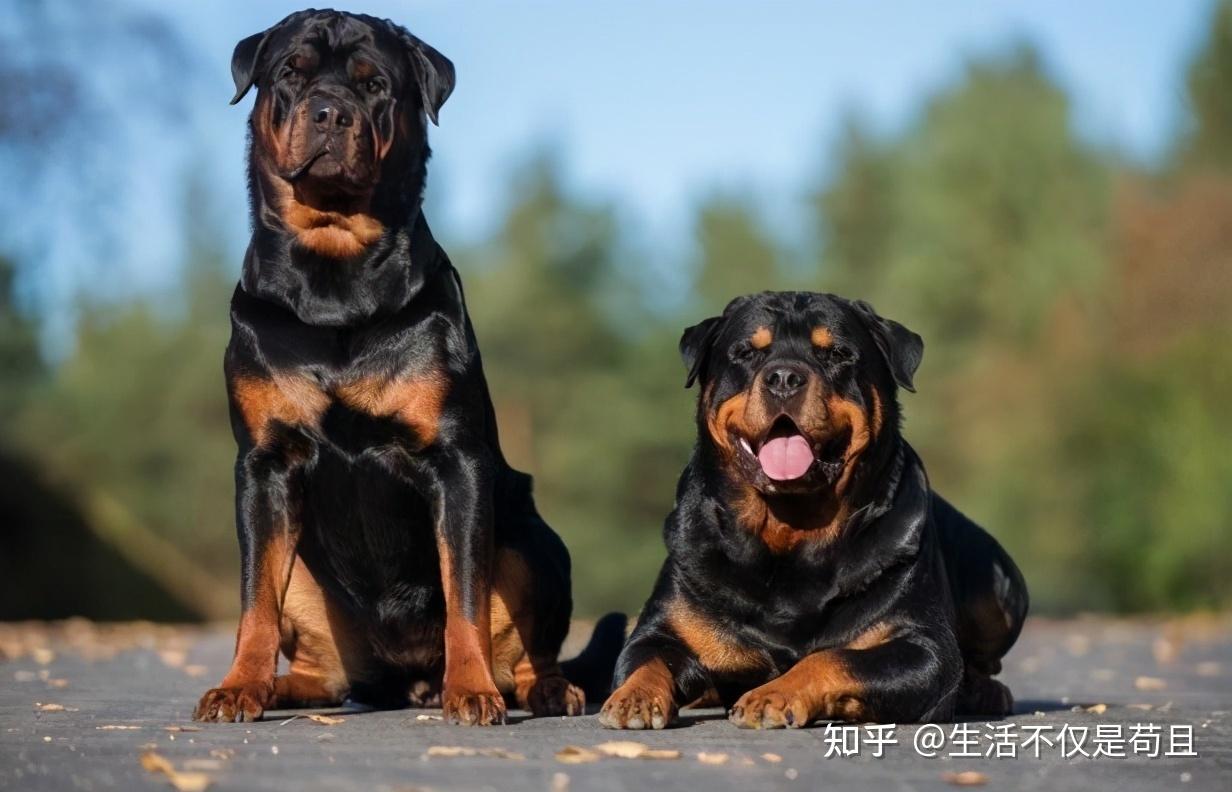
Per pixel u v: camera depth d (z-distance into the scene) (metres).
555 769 5.65
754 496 7.48
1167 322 35.22
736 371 7.73
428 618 8.06
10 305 40.00
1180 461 32.50
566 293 53.78
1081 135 51.69
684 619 7.66
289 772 5.47
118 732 6.79
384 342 7.46
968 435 44.06
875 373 7.85
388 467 7.58
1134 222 37.38
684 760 5.96
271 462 7.57
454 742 6.46
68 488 32.50
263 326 7.50
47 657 13.65
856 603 7.51
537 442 52.09
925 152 53.19
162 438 47.28
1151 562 32.72
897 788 5.34
